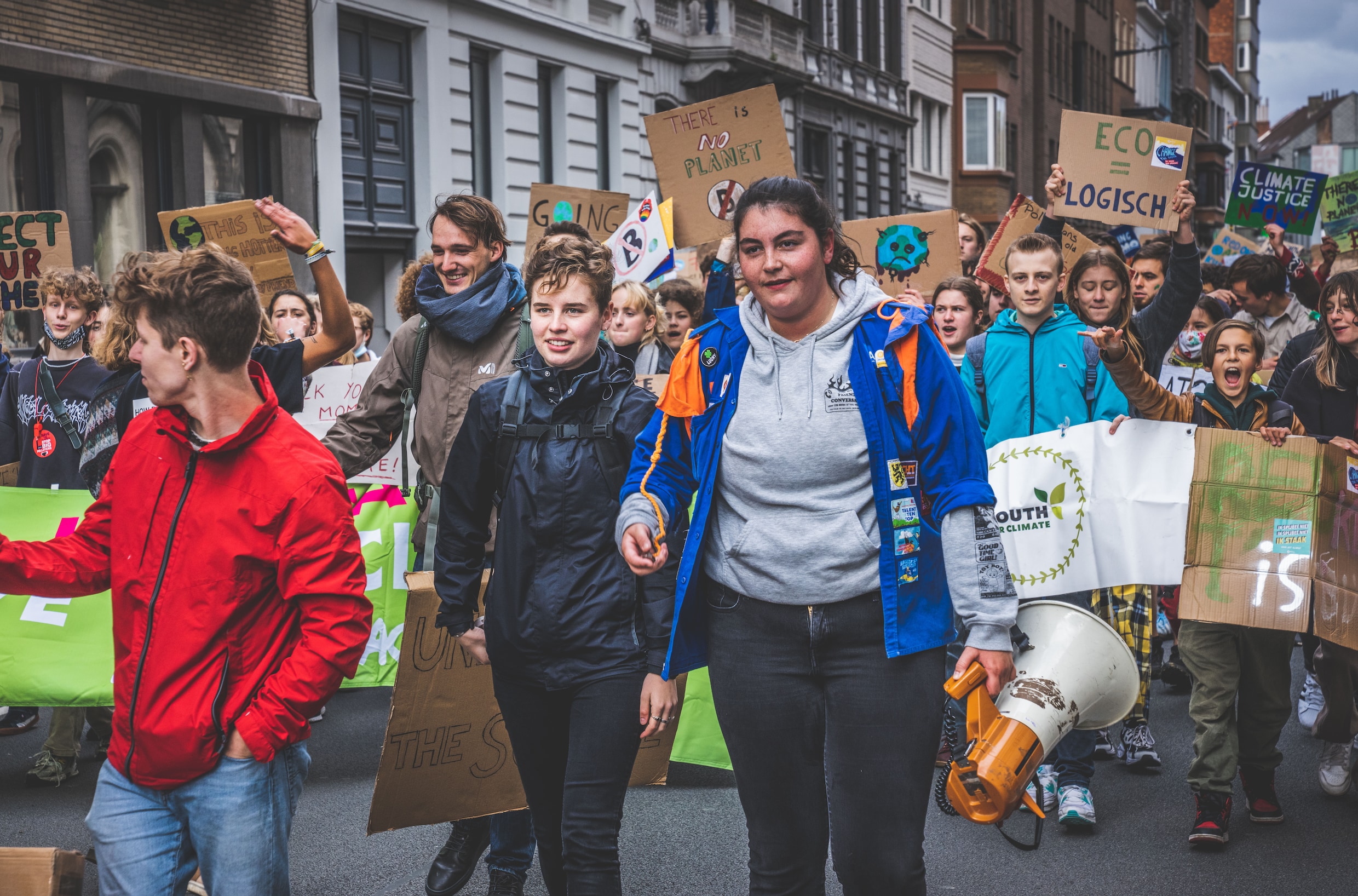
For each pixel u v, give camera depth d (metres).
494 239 4.05
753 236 2.67
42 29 11.51
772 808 2.80
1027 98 42.81
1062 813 4.55
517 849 3.84
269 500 2.48
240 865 2.51
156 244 13.15
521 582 3.14
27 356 11.77
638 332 6.14
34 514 5.33
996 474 4.76
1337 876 4.14
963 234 8.62
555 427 3.16
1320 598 4.40
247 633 2.53
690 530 2.80
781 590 2.70
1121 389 4.53
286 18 14.08
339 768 5.36
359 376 6.10
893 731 2.66
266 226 7.03
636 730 3.11
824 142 27.92
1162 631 6.98
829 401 2.69
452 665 3.78
